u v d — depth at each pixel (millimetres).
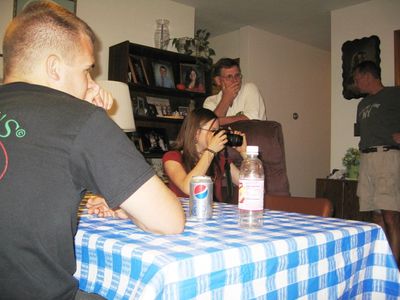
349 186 3477
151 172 638
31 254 568
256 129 2035
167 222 685
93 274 750
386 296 950
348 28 4094
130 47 3365
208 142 1606
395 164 2701
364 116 2908
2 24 2943
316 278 793
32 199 562
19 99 610
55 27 674
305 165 5457
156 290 552
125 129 2615
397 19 3715
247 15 4402
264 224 931
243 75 4793
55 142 575
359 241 909
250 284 672
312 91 5582
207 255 616
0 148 573
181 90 3639
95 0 3408
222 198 1800
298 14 4359
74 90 705
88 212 1062
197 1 4000
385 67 3781
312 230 856
